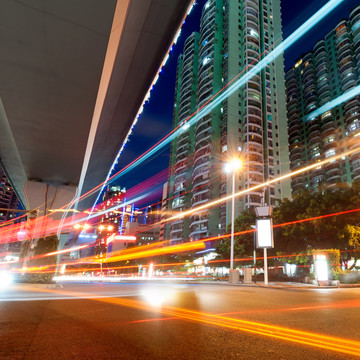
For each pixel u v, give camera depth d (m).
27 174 28.72
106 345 3.82
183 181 84.81
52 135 20.59
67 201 30.56
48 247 20.66
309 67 100.38
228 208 62.25
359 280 22.39
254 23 80.31
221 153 70.25
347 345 3.94
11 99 16.22
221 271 46.44
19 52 12.41
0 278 17.42
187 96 93.75
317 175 84.50
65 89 15.09
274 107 77.06
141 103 21.12
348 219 25.45
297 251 30.00
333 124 84.88
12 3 9.84
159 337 4.29
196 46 98.88
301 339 4.24
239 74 76.50
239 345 3.89
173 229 84.00
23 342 3.89
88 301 8.96
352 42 87.25
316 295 12.73
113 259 97.81
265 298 10.58
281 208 32.59
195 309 7.26
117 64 16.98
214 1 87.81
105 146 28.39
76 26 10.89
